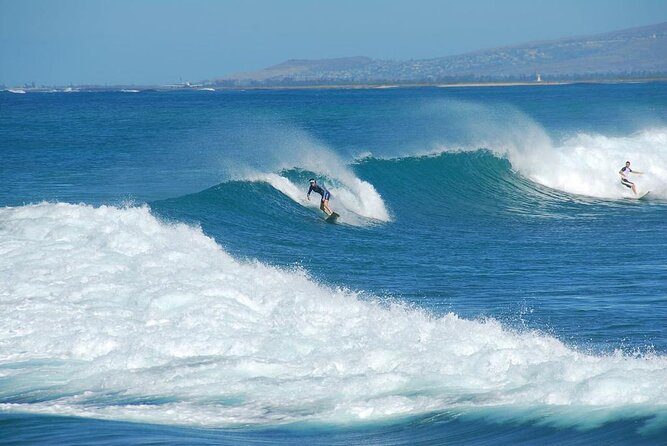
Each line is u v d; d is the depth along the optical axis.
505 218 92.94
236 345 36.06
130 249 50.41
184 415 29.20
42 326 38.50
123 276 45.41
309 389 31.28
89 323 38.66
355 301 44.22
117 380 32.88
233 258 53.38
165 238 53.94
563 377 29.88
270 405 30.02
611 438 25.45
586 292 52.41
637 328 42.69
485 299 50.88
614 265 62.44
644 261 63.84
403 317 39.44
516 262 64.38
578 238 77.44
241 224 77.25
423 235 79.75
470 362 32.31
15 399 31.11
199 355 35.62
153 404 30.38
